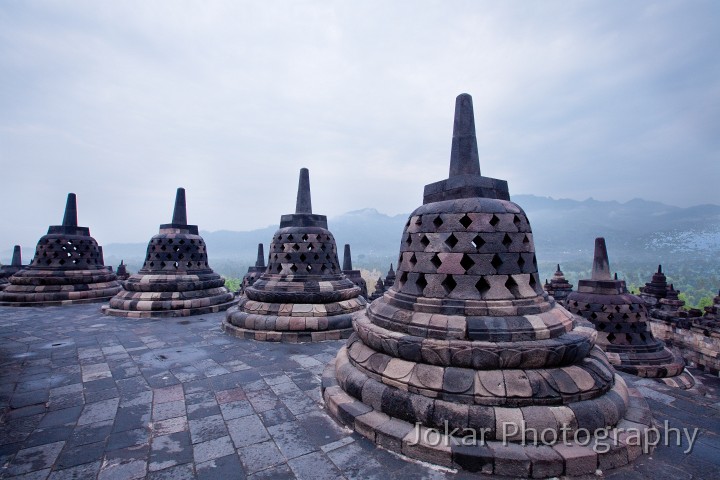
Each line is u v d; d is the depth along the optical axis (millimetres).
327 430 5766
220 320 14789
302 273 12859
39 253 18750
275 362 9359
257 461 4945
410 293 6613
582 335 5801
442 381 5344
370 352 6520
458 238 6223
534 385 5125
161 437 5574
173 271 16391
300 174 14039
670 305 21234
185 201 17562
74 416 6266
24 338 11680
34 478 4527
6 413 6363
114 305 15789
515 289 6156
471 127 6984
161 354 10008
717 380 13969
